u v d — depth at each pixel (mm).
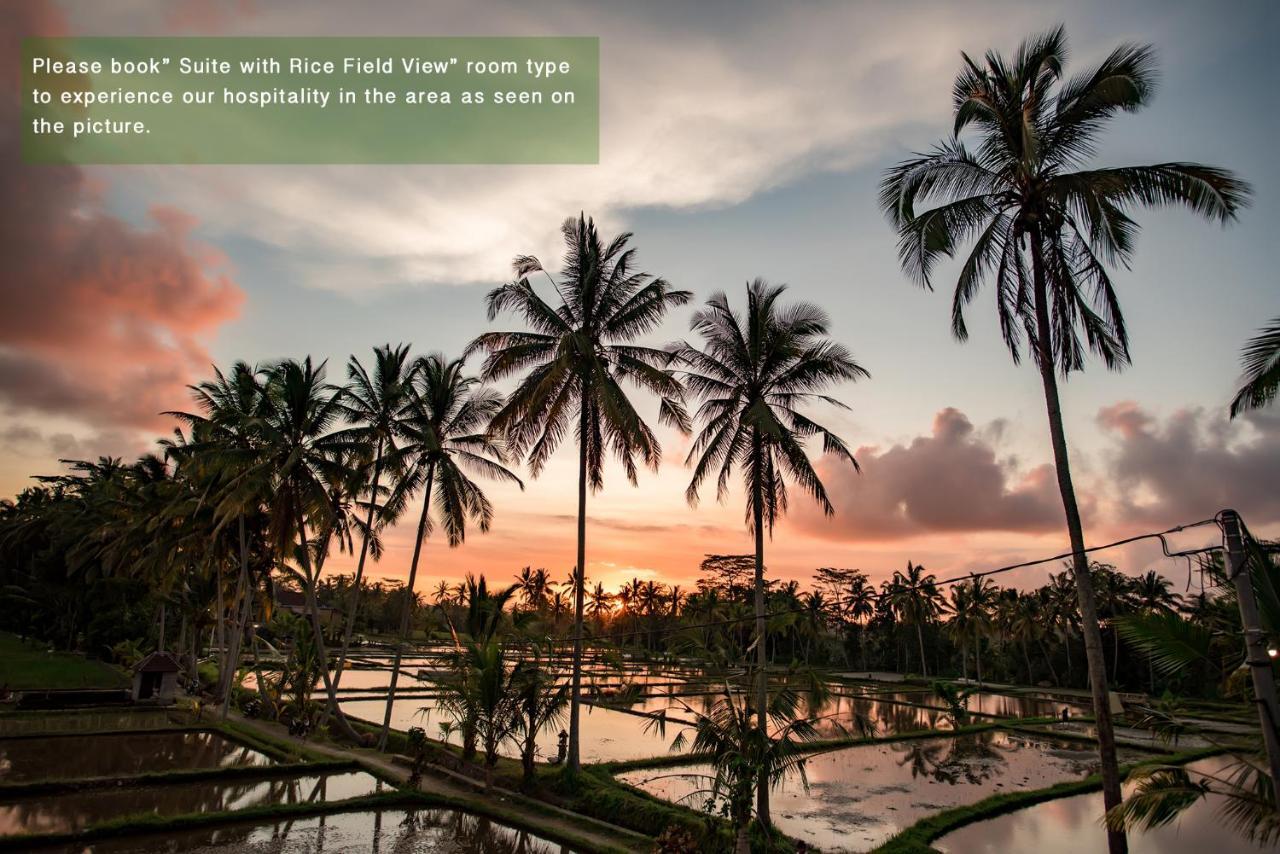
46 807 21094
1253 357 11641
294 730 33500
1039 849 21625
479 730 26250
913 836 21406
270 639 73688
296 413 34062
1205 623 13742
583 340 26531
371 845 19312
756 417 22875
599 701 53125
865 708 58281
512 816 21875
